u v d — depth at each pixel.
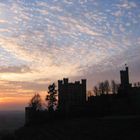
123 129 85.00
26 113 149.88
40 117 139.62
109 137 81.88
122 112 119.12
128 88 139.88
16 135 128.88
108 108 125.75
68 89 152.12
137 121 91.12
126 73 146.25
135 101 128.88
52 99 153.00
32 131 122.00
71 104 142.00
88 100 143.25
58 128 110.06
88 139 85.31
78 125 104.88
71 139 90.19
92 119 109.44
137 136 76.62
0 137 130.88
